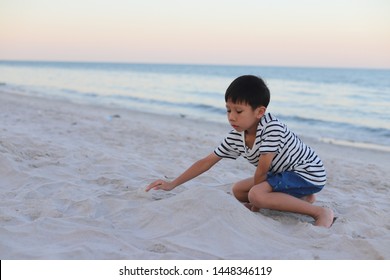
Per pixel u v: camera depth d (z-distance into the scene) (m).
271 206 3.20
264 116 3.11
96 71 66.25
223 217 2.88
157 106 16.73
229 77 48.91
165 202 3.14
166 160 5.50
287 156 3.17
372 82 38.22
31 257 2.41
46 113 10.09
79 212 3.24
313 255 2.55
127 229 2.93
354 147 8.79
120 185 4.02
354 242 2.70
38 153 4.89
